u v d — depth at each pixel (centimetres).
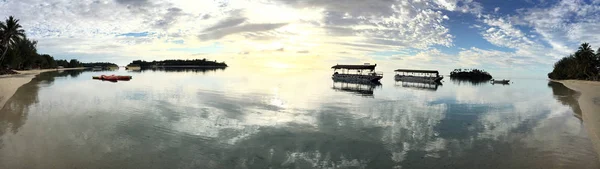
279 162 1274
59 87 4378
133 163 1222
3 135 1573
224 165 1229
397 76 8400
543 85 7681
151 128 1789
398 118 2286
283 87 4994
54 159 1242
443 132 1838
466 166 1249
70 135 1602
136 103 2781
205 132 1725
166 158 1291
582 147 1518
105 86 4631
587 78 9812
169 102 2886
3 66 8481
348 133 1769
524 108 2959
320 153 1400
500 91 5281
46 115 2134
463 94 4519
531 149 1484
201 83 5538
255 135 1686
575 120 2281
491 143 1595
